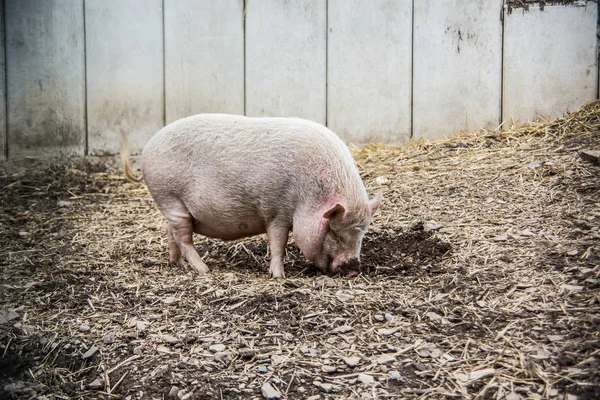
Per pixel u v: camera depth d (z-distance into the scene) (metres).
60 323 2.65
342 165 2.88
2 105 4.54
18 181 4.33
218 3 4.55
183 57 4.57
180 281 2.94
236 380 2.32
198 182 2.99
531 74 4.54
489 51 4.54
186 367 2.38
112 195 4.19
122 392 2.32
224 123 2.99
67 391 2.35
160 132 3.07
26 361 2.48
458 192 3.55
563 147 3.84
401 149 4.39
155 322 2.63
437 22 4.54
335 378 2.30
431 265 2.93
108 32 4.54
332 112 4.61
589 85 4.53
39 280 2.99
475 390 2.20
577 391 2.10
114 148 4.61
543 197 3.33
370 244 3.18
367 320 2.57
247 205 2.96
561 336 2.36
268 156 2.89
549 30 4.50
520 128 4.32
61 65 4.54
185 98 4.60
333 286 2.80
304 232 2.89
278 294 2.74
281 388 2.28
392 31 4.55
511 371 2.26
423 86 4.58
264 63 4.59
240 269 3.14
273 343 2.47
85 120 4.59
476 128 4.59
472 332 2.45
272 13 4.55
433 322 2.52
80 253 3.32
